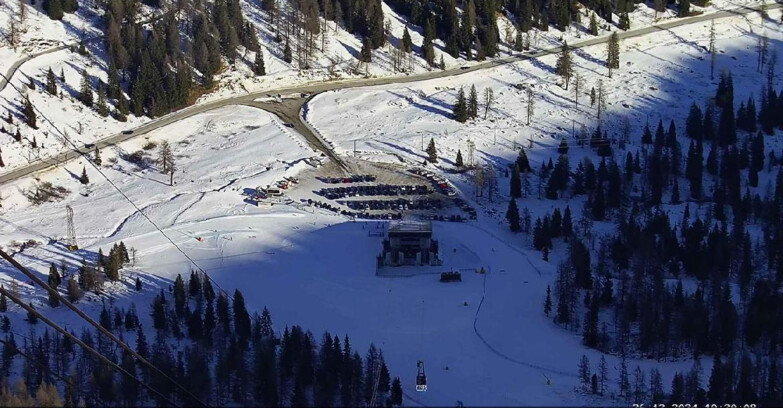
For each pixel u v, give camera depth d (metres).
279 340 189.50
